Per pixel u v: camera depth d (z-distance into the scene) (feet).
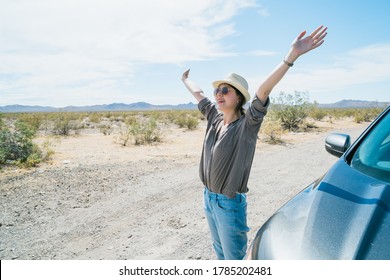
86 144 42.34
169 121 94.73
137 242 12.55
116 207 16.65
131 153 34.32
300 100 63.82
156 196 18.40
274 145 39.34
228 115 7.84
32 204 17.04
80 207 16.70
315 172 23.65
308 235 5.35
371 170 7.23
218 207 7.70
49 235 13.35
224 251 7.90
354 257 4.70
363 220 5.35
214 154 7.46
